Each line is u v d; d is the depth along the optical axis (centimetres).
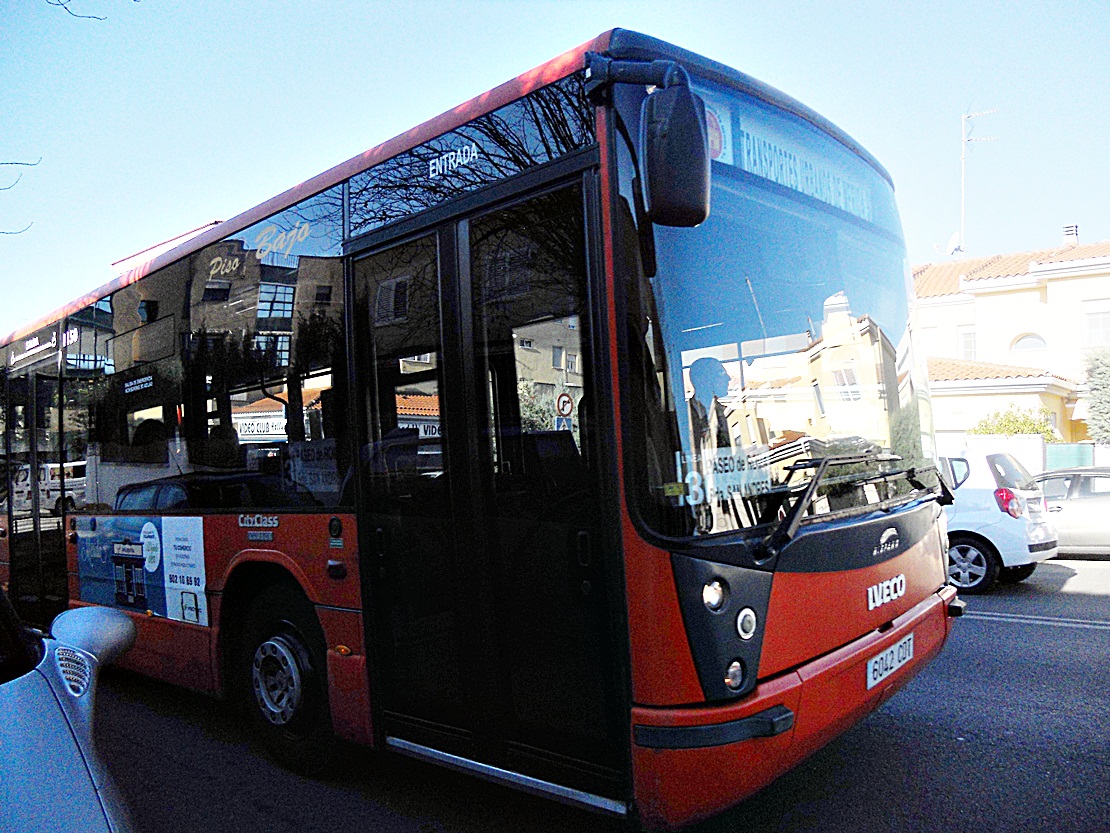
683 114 286
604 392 306
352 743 434
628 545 299
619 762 308
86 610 316
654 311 302
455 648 366
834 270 399
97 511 643
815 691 319
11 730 233
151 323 583
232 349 504
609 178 306
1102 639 702
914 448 440
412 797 439
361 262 417
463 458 362
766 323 346
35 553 729
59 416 699
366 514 411
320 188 445
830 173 410
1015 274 3083
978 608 855
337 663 427
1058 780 428
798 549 325
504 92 348
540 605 333
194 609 532
